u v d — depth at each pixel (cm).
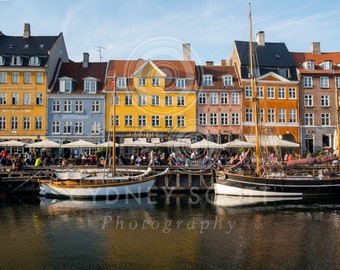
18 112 4391
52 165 3244
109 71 4622
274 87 4600
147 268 1312
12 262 1383
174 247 1534
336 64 4856
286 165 2850
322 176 2805
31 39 4766
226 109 4525
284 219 2036
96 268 1317
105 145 3397
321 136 4606
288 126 4562
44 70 4419
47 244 1588
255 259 1391
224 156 3628
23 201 2647
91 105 4444
